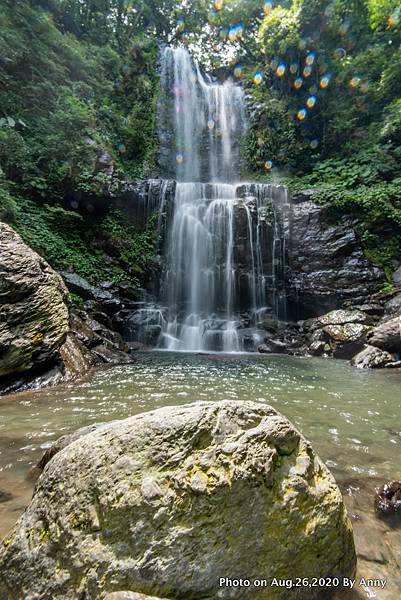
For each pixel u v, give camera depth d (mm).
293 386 5234
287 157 17328
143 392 4598
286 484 1402
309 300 11789
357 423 3539
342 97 16141
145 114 17766
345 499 2072
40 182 10320
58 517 1290
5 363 4613
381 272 11508
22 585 1181
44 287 5414
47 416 3549
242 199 12938
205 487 1289
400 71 14484
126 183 12672
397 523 1841
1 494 2018
